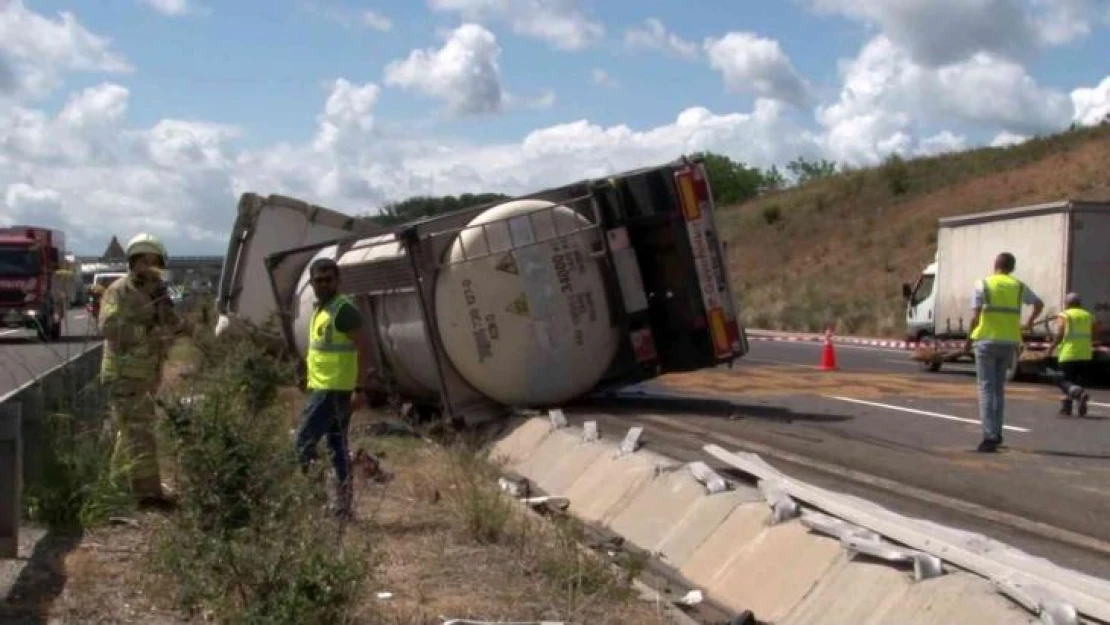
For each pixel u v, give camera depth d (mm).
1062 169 60219
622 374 16469
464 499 9875
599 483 11492
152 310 9820
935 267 30766
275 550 7059
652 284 16625
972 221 28297
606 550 9273
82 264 57062
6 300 36031
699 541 9227
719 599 8281
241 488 7711
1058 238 25500
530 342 15727
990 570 6820
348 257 17578
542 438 13891
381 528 9445
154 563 7520
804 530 8258
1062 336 17797
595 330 16125
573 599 7754
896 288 55438
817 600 7535
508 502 10172
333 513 8906
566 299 15922
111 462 9523
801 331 50344
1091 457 13398
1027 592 6320
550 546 8883
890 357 32406
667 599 8102
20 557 8195
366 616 7141
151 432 9695
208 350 13695
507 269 15656
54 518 9109
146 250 9852
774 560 8203
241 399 10383
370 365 17281
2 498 7902
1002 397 13805
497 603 7613
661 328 16641
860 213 68500
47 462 9242
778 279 64688
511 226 15711
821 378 24156
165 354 10047
